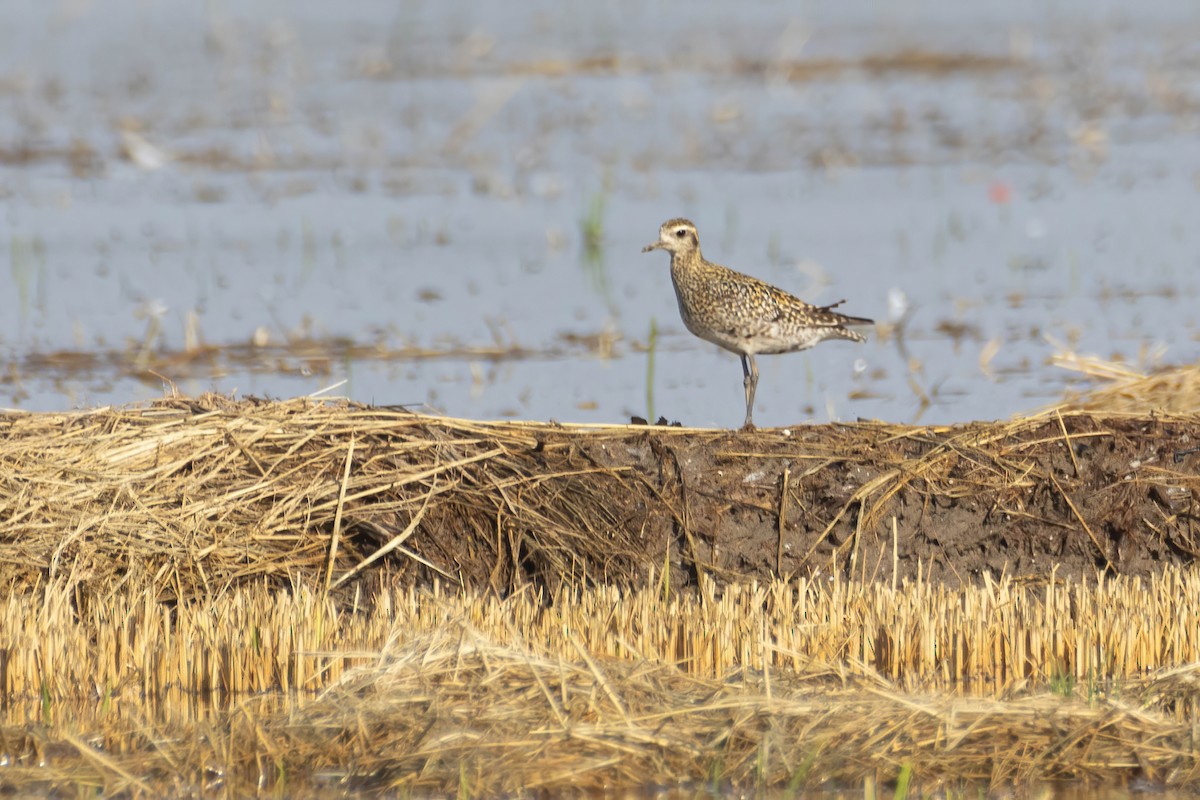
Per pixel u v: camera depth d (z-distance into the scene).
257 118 32.75
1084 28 45.16
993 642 10.77
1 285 21.73
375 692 9.68
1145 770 9.08
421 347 18.95
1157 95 34.59
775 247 23.38
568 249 24.39
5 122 31.91
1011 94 35.28
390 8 49.66
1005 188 26.55
